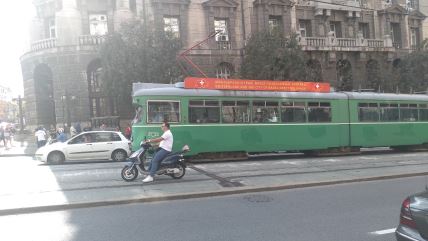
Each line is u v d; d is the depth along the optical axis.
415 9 48.56
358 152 23.00
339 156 21.67
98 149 21.03
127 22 30.53
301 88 21.28
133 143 18.36
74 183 13.24
